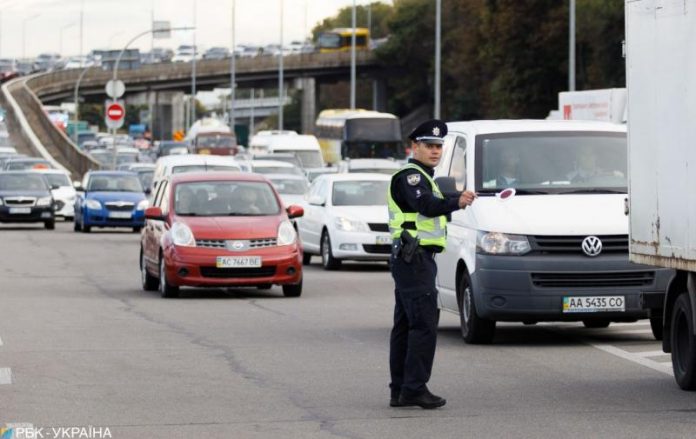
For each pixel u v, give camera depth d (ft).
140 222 299.79
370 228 199.93
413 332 75.36
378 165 326.24
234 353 99.40
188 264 147.23
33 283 169.37
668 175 80.94
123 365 92.48
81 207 302.66
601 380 86.17
